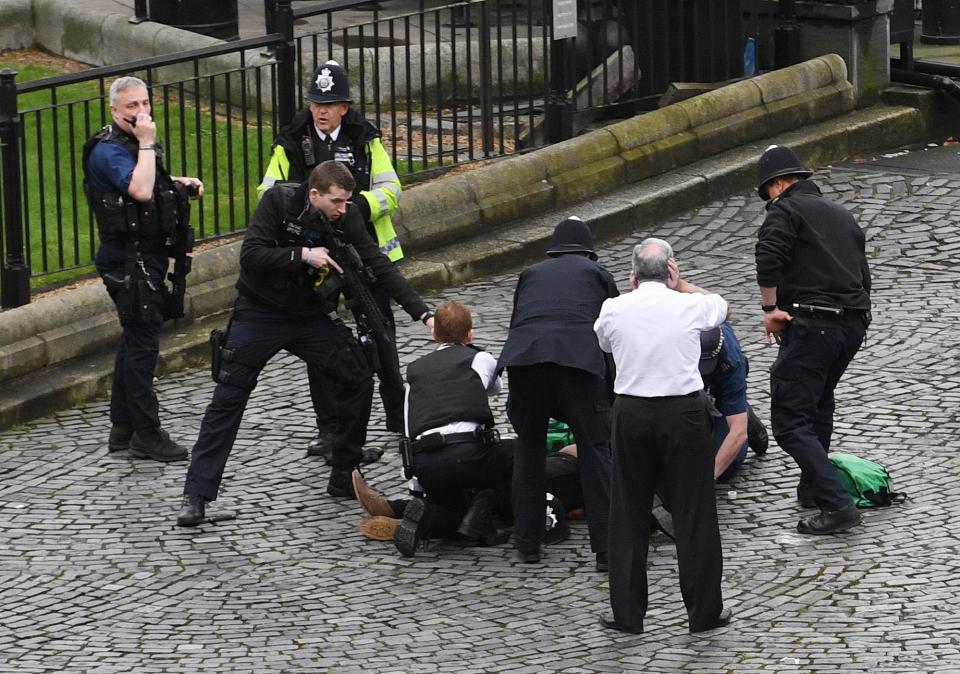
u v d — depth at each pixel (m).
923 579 27.83
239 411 31.66
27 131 51.06
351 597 28.56
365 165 34.41
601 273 29.44
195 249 43.12
